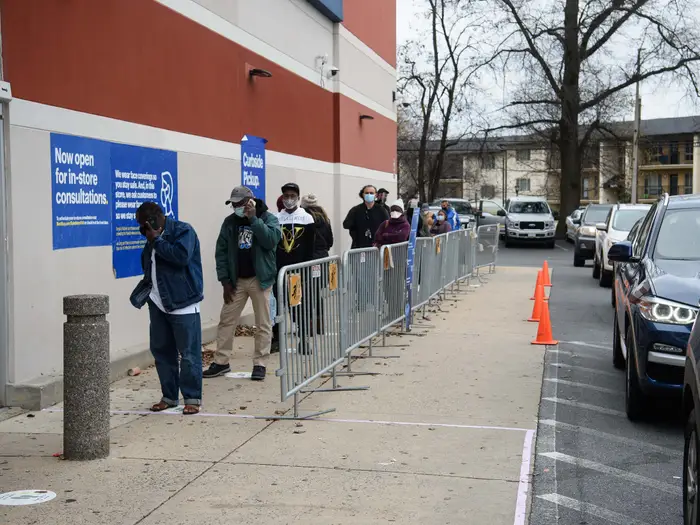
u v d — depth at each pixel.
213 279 11.12
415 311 12.72
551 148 50.97
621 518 4.83
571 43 40.53
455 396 7.73
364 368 9.04
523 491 5.16
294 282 6.81
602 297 16.41
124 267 8.80
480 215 36.38
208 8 10.85
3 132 6.87
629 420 7.08
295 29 14.58
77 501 4.89
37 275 7.29
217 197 11.19
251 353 9.88
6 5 6.88
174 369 7.15
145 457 5.77
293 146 14.53
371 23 20.00
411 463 5.69
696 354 4.21
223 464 5.62
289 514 4.70
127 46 8.81
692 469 4.20
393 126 22.69
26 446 6.02
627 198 78.69
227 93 11.51
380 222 13.45
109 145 8.46
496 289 17.73
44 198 7.38
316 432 6.46
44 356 7.42
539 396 7.80
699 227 7.93
